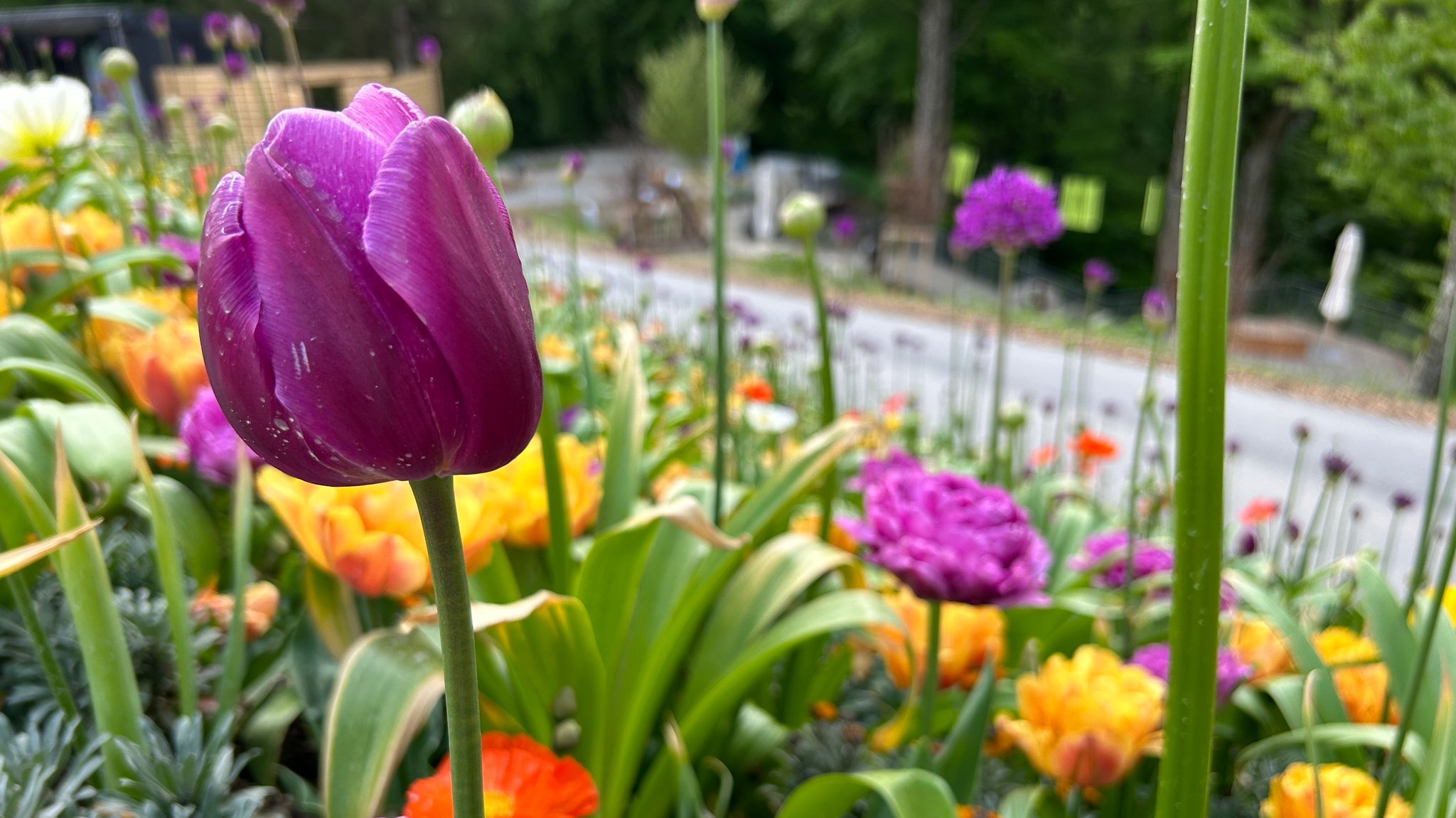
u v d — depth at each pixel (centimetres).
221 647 42
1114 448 109
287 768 41
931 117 671
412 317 15
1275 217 758
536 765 30
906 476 45
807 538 47
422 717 30
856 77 792
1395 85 395
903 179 621
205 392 44
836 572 57
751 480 85
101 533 45
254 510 49
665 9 1164
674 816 47
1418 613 46
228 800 32
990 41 751
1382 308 567
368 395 15
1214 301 20
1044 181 90
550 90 1200
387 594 36
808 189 733
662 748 48
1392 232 732
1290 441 257
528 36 1161
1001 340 80
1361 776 38
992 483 83
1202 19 19
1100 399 278
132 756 30
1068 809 44
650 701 44
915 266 603
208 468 42
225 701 35
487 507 36
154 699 39
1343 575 89
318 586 39
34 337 50
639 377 53
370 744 29
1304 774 38
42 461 39
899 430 141
